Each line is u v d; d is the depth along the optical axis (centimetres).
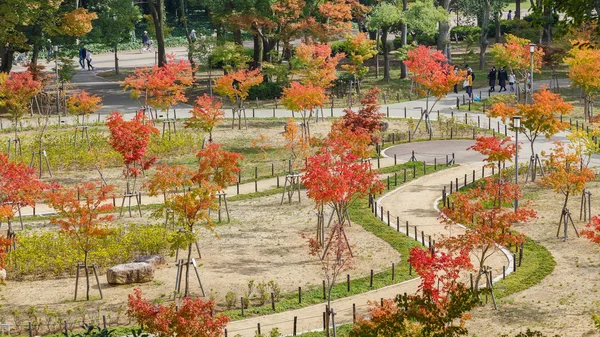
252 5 7931
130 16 9044
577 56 6544
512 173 5356
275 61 8694
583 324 3125
